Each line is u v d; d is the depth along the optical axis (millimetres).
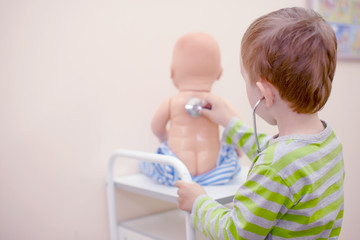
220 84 1399
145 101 1277
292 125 686
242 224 653
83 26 1159
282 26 649
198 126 1038
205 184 1011
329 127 711
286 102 671
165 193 950
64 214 1146
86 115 1174
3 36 1044
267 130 1512
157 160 923
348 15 1646
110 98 1212
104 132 1204
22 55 1071
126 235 1153
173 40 1319
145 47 1268
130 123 1251
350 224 1713
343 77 1679
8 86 1055
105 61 1198
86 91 1171
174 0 1311
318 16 673
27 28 1077
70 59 1143
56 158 1131
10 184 1065
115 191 1217
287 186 633
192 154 1026
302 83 641
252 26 697
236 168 1057
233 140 982
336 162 703
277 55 644
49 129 1118
